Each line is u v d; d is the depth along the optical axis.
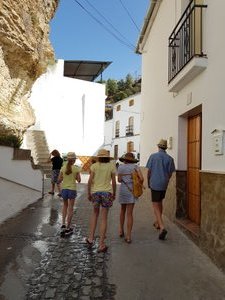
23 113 11.54
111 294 4.16
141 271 4.91
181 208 7.70
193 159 7.24
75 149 25.12
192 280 4.59
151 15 11.12
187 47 6.89
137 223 8.01
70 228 6.99
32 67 11.18
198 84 6.31
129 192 6.41
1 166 8.52
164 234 6.48
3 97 9.83
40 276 4.67
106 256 5.54
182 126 7.81
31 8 9.96
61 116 24.23
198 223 6.86
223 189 4.80
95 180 6.16
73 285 4.40
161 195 6.90
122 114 41.44
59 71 23.98
